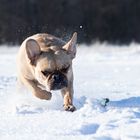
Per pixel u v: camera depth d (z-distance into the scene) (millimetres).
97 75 17719
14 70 19891
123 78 16438
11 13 46062
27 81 9984
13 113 9070
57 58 9336
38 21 46781
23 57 9883
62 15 47562
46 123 8133
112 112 8922
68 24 47375
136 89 13102
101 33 47188
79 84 14469
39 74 9445
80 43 39188
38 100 10172
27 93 10656
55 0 47875
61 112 9125
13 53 31250
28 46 9531
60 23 47250
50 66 9281
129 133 7152
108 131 7344
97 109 9172
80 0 48562
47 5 47625
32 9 47031
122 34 47938
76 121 8219
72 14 47875
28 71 9836
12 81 15141
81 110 9141
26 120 8430
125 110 8969
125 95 11727
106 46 37719
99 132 7336
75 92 12391
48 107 9805
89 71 19516
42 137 7117
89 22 47812
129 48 34156
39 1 47438
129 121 8055
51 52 9484
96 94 11984
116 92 12391
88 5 48531
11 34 43875
